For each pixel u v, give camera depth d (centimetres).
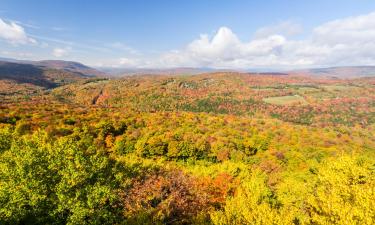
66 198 1780
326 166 2638
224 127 9119
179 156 6241
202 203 2209
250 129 9150
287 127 9638
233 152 6669
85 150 2911
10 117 6806
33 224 1691
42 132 4234
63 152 2334
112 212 1984
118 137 6838
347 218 1284
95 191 1880
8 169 1909
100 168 2281
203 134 8081
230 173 3195
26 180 1794
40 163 2041
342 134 9025
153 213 1894
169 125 8594
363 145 8150
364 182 2158
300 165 6022
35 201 1689
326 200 1614
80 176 2009
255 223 1467
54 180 1955
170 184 2342
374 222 1270
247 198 1967
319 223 1438
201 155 6500
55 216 1786
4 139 2962
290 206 2067
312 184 2377
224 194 2561
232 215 1627
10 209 1609
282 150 7194
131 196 2097
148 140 6325
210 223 1669
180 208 2067
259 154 7188
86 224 1750
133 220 1809
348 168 2239
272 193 2577
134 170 2661
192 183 2553
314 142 7981
